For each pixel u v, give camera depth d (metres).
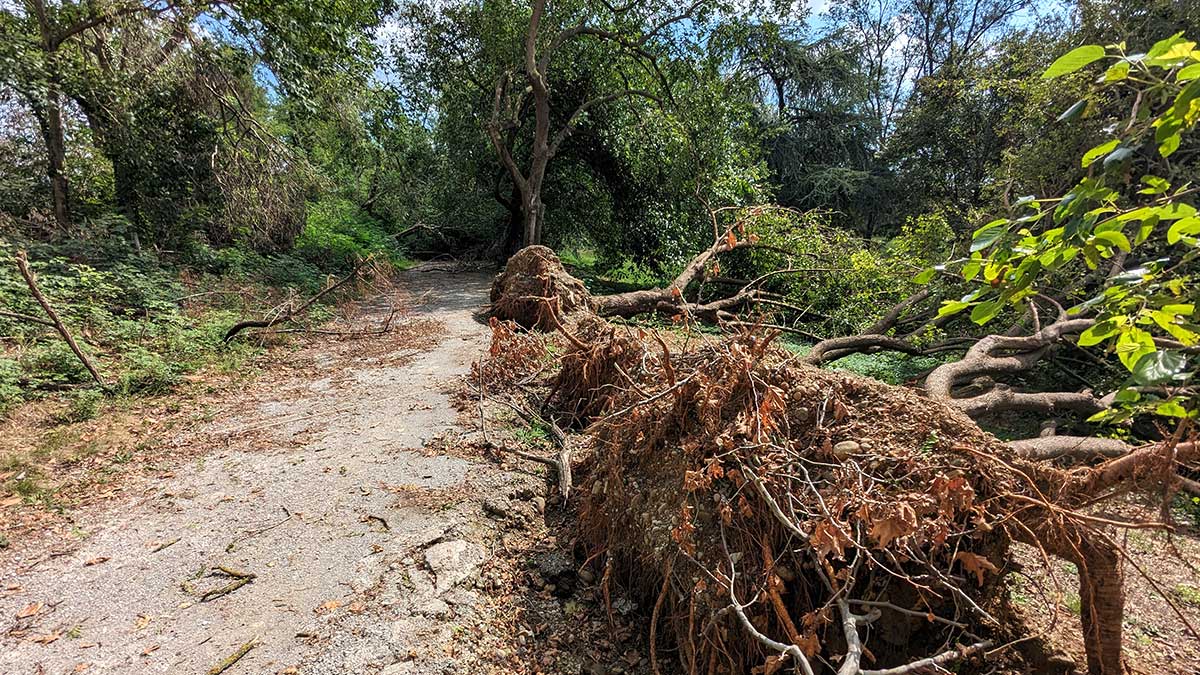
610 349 4.41
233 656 2.23
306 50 11.01
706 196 12.85
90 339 5.96
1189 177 5.16
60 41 9.27
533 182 13.98
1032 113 8.05
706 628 2.04
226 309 8.41
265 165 11.52
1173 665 2.34
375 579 2.68
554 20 14.06
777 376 2.68
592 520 2.97
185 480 3.65
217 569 2.75
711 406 2.59
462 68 15.77
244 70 11.09
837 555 1.86
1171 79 1.20
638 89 15.33
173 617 2.44
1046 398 4.53
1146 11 7.95
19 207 9.51
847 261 8.72
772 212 9.76
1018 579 2.78
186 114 10.64
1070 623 2.47
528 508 3.37
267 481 3.62
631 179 15.13
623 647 2.44
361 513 3.23
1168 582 2.90
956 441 2.17
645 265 15.22
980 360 4.88
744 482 2.26
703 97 13.85
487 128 14.64
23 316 5.44
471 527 3.12
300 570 2.74
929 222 7.73
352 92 13.12
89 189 11.25
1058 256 1.37
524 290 8.37
